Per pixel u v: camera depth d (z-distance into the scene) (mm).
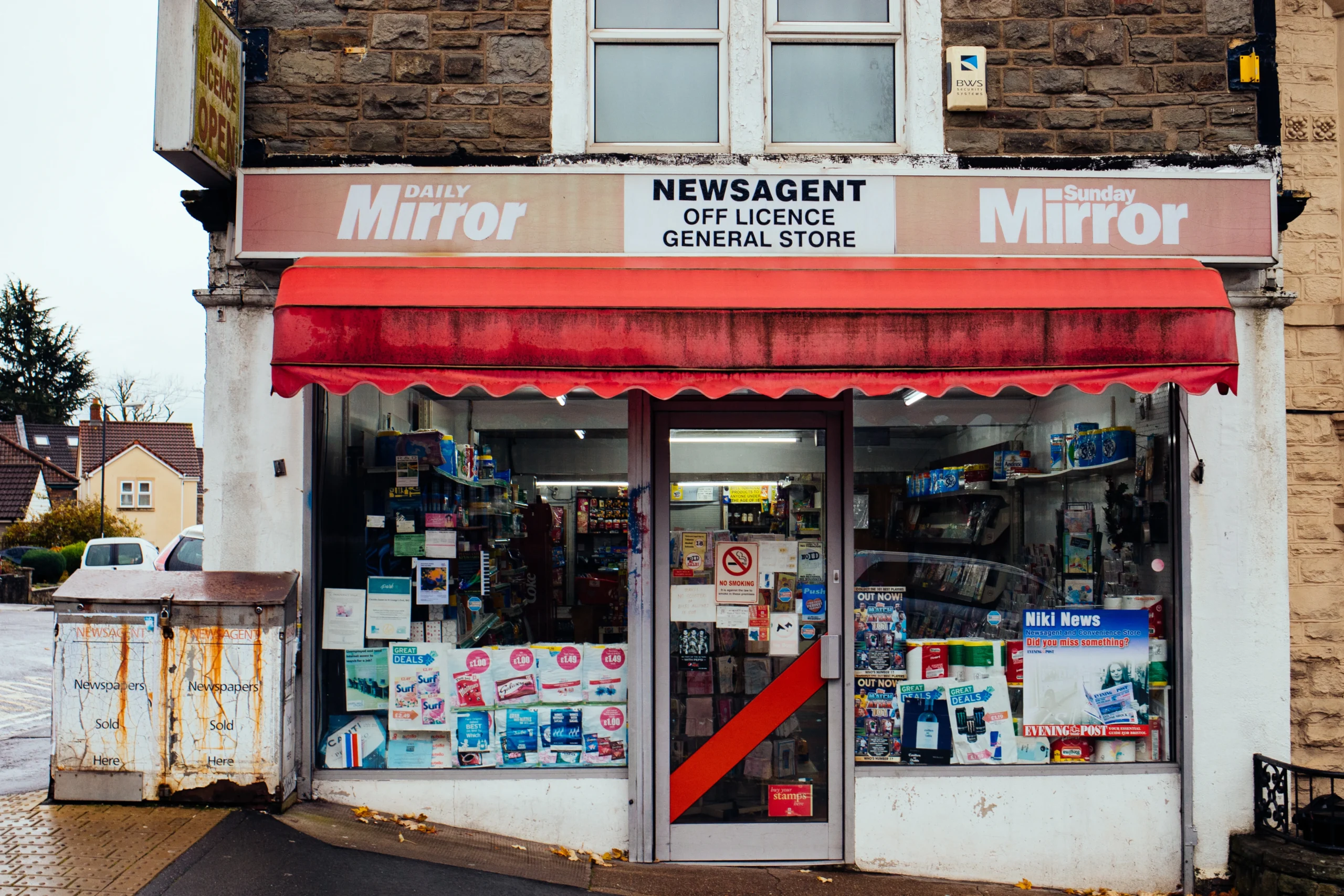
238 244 4965
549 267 4789
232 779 4754
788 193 5074
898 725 5301
